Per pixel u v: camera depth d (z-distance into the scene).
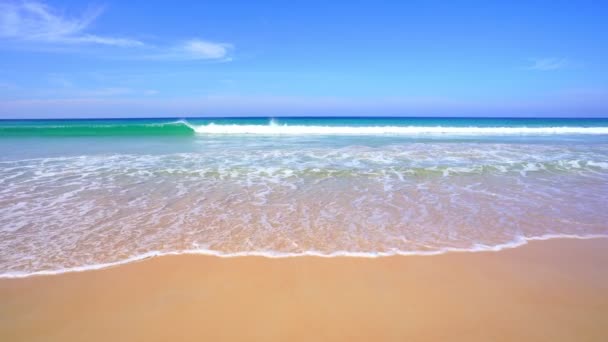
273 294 3.19
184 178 7.65
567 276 3.51
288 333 2.66
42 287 3.26
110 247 4.12
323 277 3.48
